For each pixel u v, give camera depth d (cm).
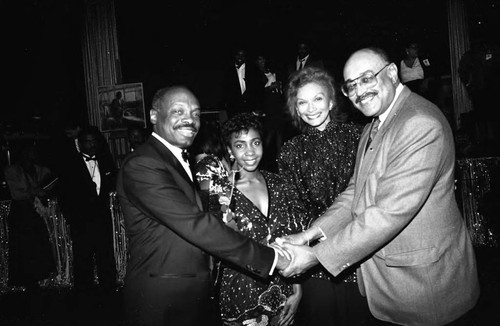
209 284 235
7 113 1009
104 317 427
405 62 856
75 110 1005
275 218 273
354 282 260
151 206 225
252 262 235
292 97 282
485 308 358
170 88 242
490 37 958
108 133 721
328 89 274
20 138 841
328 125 276
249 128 272
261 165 544
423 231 220
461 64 685
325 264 227
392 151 224
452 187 228
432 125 219
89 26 777
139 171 228
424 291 217
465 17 877
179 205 225
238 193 271
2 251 579
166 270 225
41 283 557
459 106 859
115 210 530
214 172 275
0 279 575
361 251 222
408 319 222
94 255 526
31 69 1030
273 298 269
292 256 247
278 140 680
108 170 536
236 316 266
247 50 1180
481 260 488
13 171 543
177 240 228
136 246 231
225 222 265
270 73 765
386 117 237
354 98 237
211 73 1191
